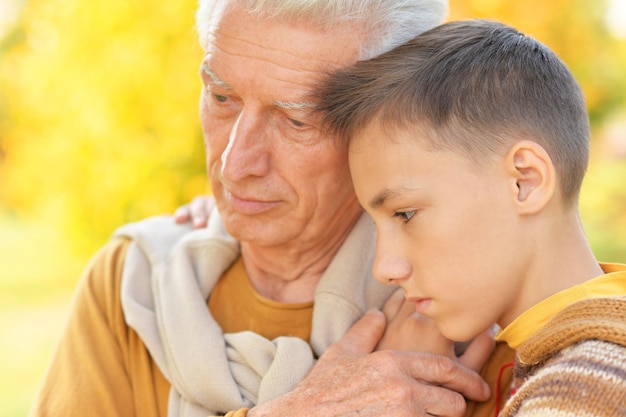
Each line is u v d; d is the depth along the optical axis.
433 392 1.43
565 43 4.09
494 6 3.63
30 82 3.90
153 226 1.85
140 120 3.49
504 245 1.32
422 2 1.54
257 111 1.48
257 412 1.42
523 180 1.32
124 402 1.64
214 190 1.61
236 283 1.72
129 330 1.70
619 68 4.57
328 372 1.45
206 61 1.50
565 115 1.37
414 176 1.32
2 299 7.25
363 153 1.38
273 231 1.57
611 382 1.13
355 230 1.66
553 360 1.22
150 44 3.43
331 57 1.44
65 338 1.73
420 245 1.34
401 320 1.56
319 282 1.65
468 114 1.32
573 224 1.38
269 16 1.43
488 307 1.34
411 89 1.35
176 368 1.59
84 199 3.67
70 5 3.63
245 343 1.57
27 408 4.95
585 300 1.22
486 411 1.53
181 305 1.65
